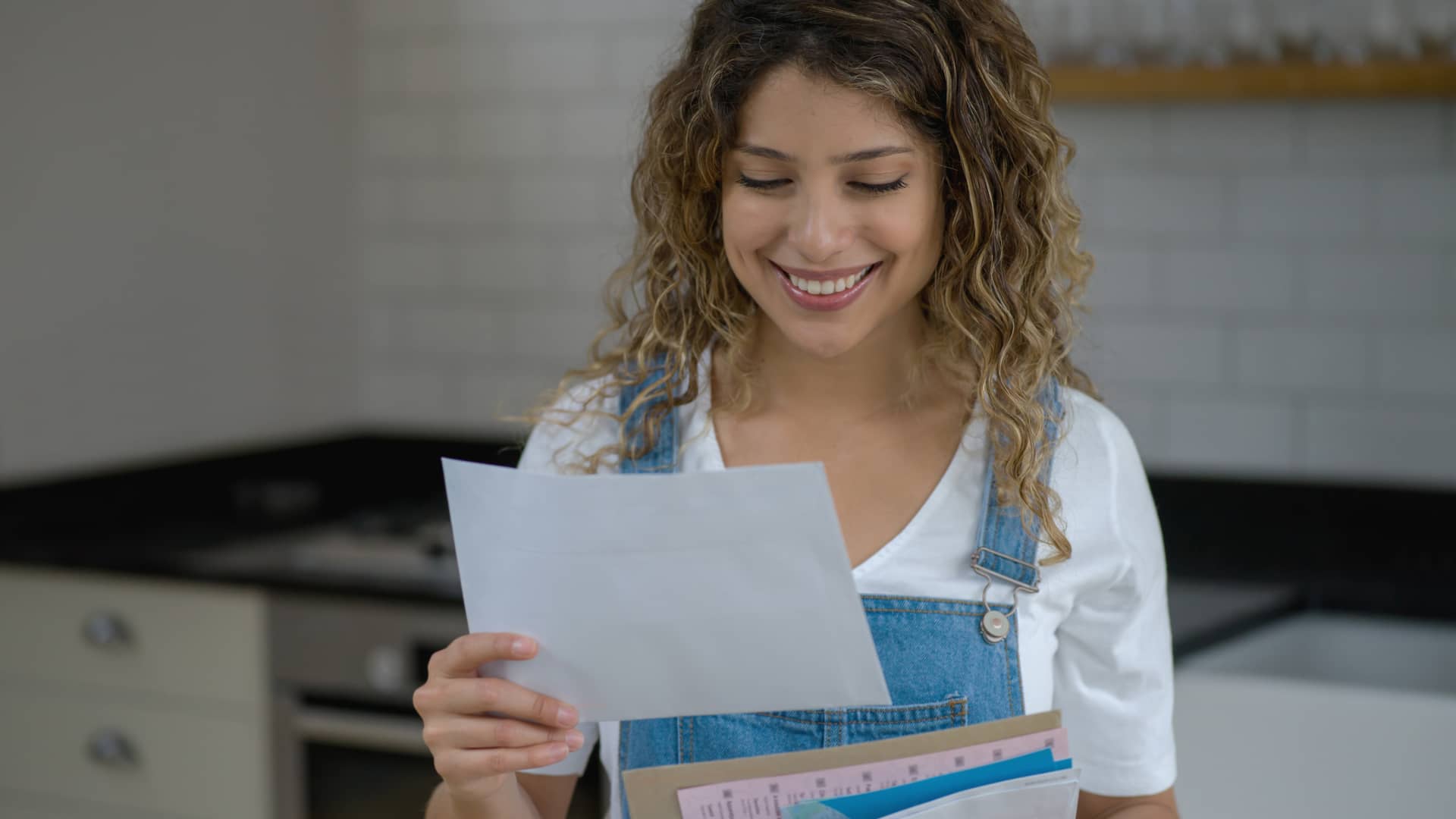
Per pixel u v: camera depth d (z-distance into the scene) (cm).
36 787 249
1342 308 248
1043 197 108
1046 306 114
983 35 102
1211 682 180
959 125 100
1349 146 245
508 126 305
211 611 236
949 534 107
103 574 239
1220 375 257
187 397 286
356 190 323
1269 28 238
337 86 317
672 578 89
